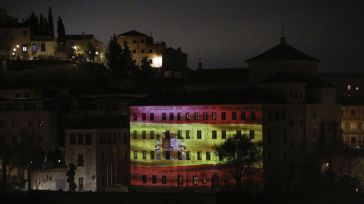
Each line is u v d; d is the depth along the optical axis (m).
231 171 197.38
